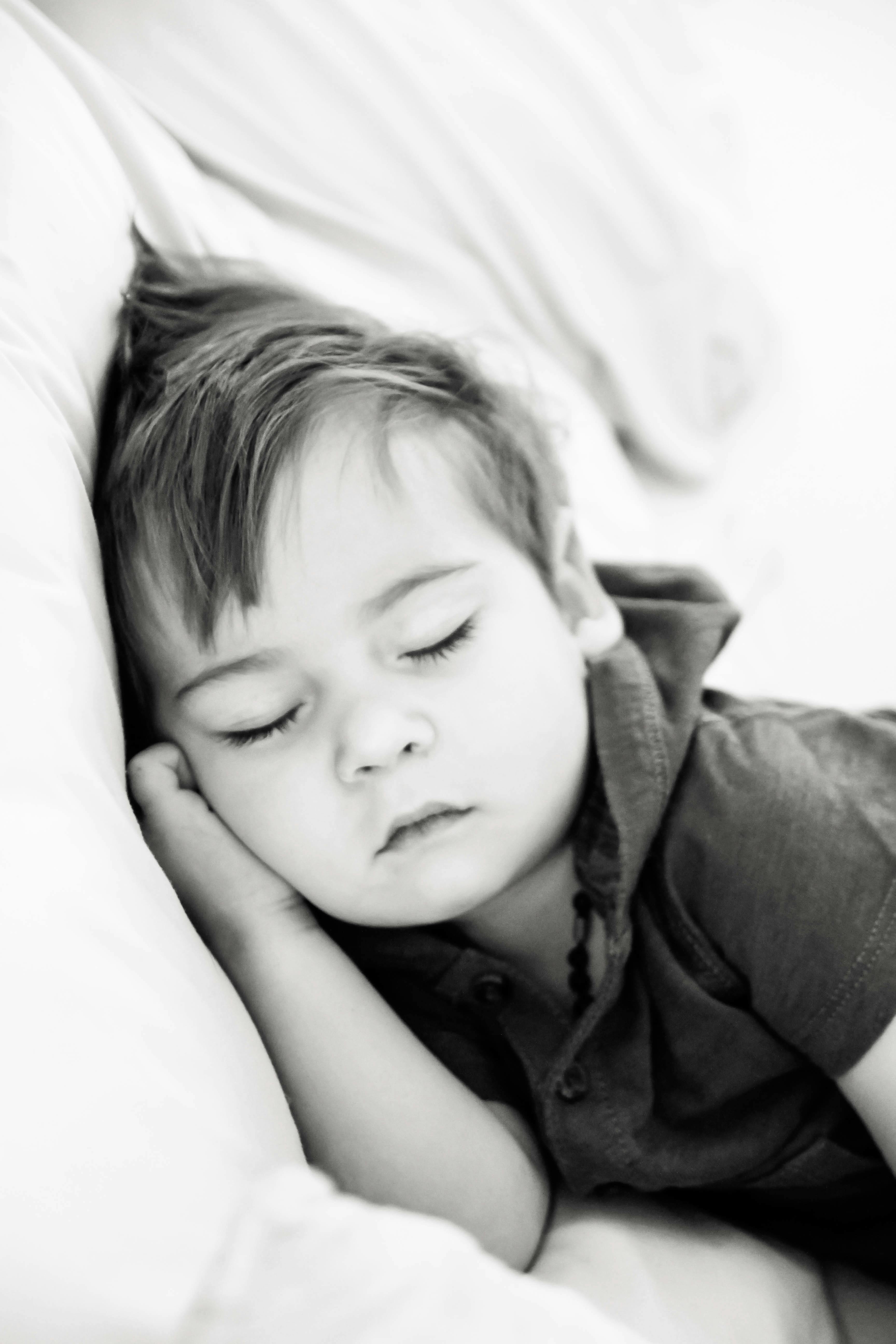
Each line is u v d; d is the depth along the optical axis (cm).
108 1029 45
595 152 132
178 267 92
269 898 72
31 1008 43
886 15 201
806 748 74
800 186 173
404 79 121
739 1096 73
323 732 68
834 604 122
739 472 138
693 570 95
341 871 69
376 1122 68
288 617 67
